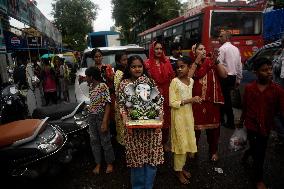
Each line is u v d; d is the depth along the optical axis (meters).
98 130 4.49
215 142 4.73
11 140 3.66
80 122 5.11
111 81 5.05
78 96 6.66
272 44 6.88
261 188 3.81
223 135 6.01
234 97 8.30
